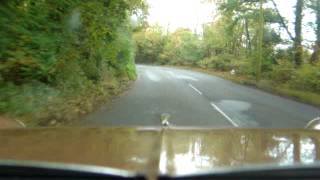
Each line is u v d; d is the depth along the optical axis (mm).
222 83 44688
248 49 62406
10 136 3012
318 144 2980
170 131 3320
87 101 20188
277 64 47781
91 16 22219
